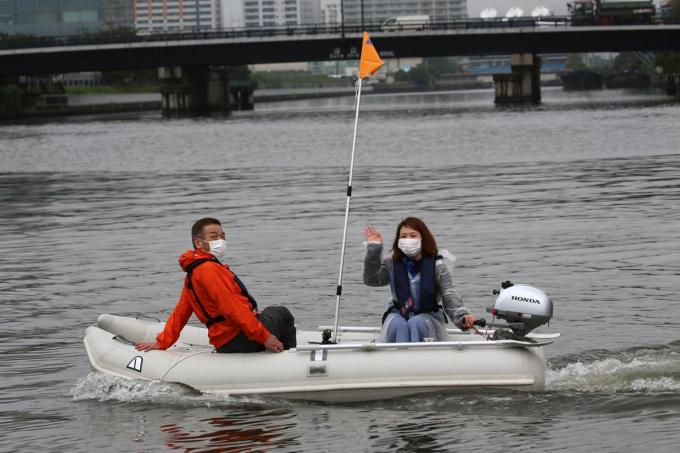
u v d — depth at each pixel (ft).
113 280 63.10
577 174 125.80
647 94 522.47
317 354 37.19
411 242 37.86
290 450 31.96
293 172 141.90
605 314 50.21
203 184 127.85
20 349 46.39
